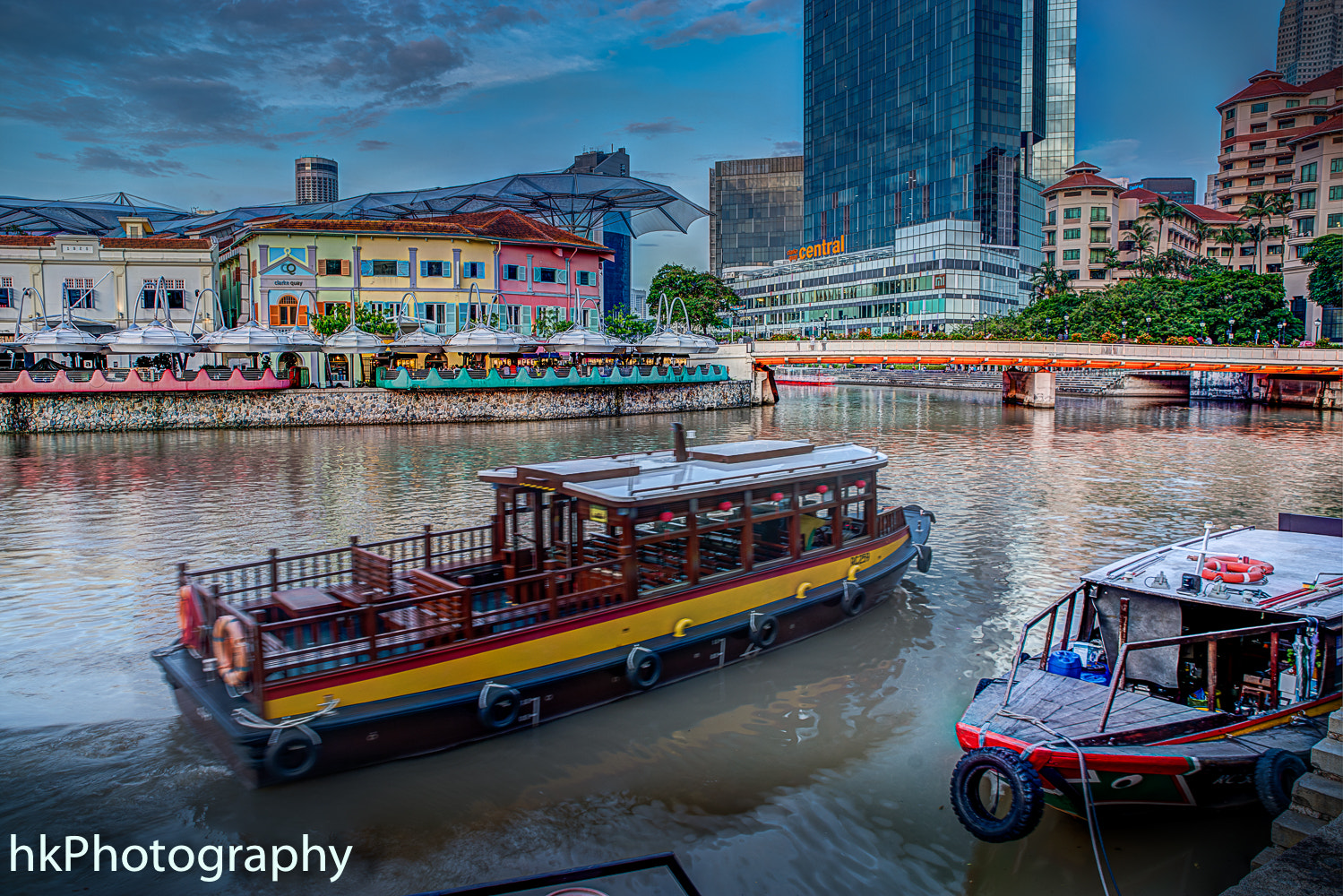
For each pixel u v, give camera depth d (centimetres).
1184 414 5294
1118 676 739
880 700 1038
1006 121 11094
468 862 721
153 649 1191
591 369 4972
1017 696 805
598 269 6150
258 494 2353
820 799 827
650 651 995
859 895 692
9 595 1435
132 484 2508
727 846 754
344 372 4975
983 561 1688
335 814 780
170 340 3941
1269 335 6850
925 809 814
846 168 13575
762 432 4134
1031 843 758
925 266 10375
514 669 903
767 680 1084
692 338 5497
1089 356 5331
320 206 7450
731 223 18450
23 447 3341
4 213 6475
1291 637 815
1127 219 11269
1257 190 10025
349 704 808
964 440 3831
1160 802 732
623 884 696
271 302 5072
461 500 2261
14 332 4722
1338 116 7756
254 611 933
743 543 1115
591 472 1030
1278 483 2644
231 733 761
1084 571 1614
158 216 7612
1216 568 906
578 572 1019
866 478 1316
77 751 893
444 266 5359
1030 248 11675
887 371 10044
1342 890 513
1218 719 766
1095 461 3127
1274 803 701
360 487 2450
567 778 848
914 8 11894
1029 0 11981
